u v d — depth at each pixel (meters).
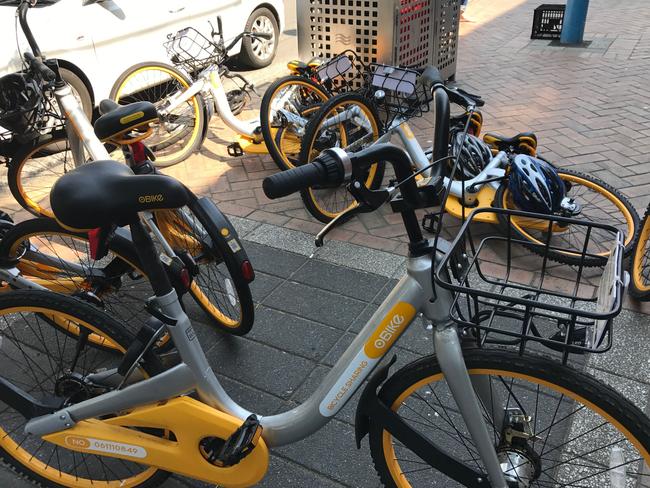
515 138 3.95
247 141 4.92
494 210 1.72
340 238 3.82
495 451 1.70
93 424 1.96
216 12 6.63
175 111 5.07
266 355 2.85
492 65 7.43
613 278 1.45
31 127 3.38
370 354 1.72
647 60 7.34
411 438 1.80
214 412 1.85
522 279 3.31
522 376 1.58
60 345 2.91
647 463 1.51
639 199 4.11
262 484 2.21
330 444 2.36
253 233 3.92
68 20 5.09
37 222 2.47
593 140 5.09
